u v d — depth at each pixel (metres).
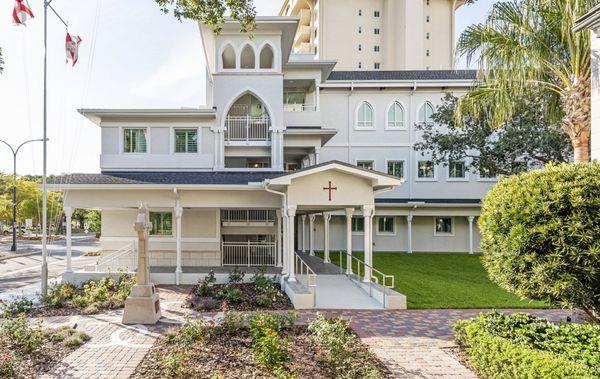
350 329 10.17
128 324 10.62
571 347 6.67
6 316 9.59
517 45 12.20
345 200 14.21
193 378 6.88
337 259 23.62
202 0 10.07
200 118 20.25
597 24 9.07
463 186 28.50
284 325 9.84
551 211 6.91
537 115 18.61
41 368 7.53
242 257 20.16
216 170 20.09
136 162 20.02
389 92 28.70
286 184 13.86
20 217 49.12
